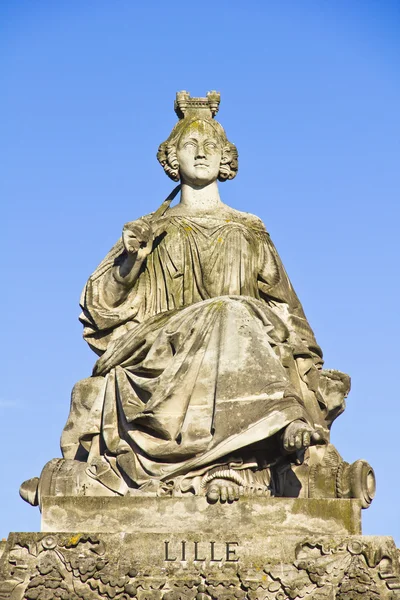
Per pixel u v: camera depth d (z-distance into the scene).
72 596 10.56
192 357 11.39
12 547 10.73
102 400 11.80
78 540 10.70
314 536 10.72
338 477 11.38
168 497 10.89
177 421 11.31
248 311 11.58
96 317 12.24
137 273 12.20
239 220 12.78
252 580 10.55
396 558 10.73
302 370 11.99
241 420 11.00
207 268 12.33
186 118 13.00
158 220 12.52
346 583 10.60
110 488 11.38
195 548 10.65
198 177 12.75
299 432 10.83
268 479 11.30
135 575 10.59
